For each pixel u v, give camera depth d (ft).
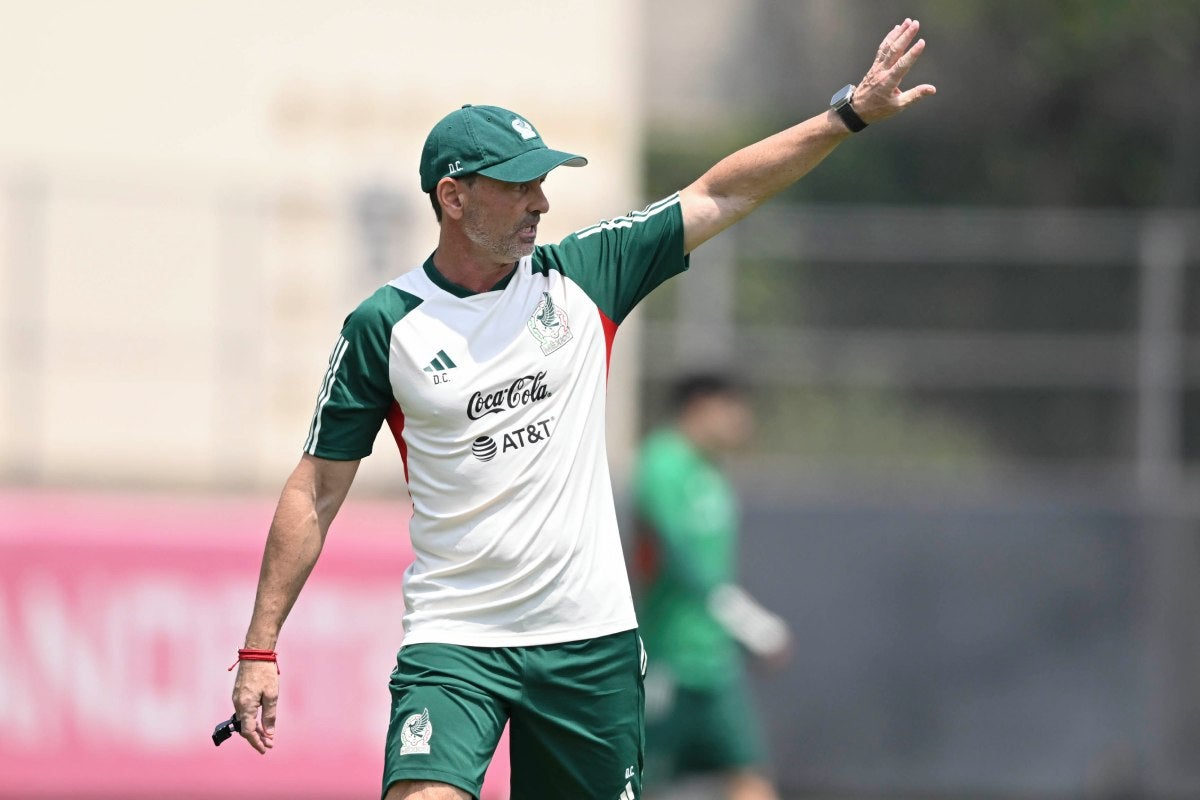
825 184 221.25
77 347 152.87
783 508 123.95
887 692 123.03
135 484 141.79
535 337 52.39
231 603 106.32
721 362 134.41
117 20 171.94
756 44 270.87
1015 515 124.26
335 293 159.84
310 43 173.88
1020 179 225.15
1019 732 122.93
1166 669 123.54
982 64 231.71
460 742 51.62
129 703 104.58
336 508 53.93
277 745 104.78
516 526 52.29
